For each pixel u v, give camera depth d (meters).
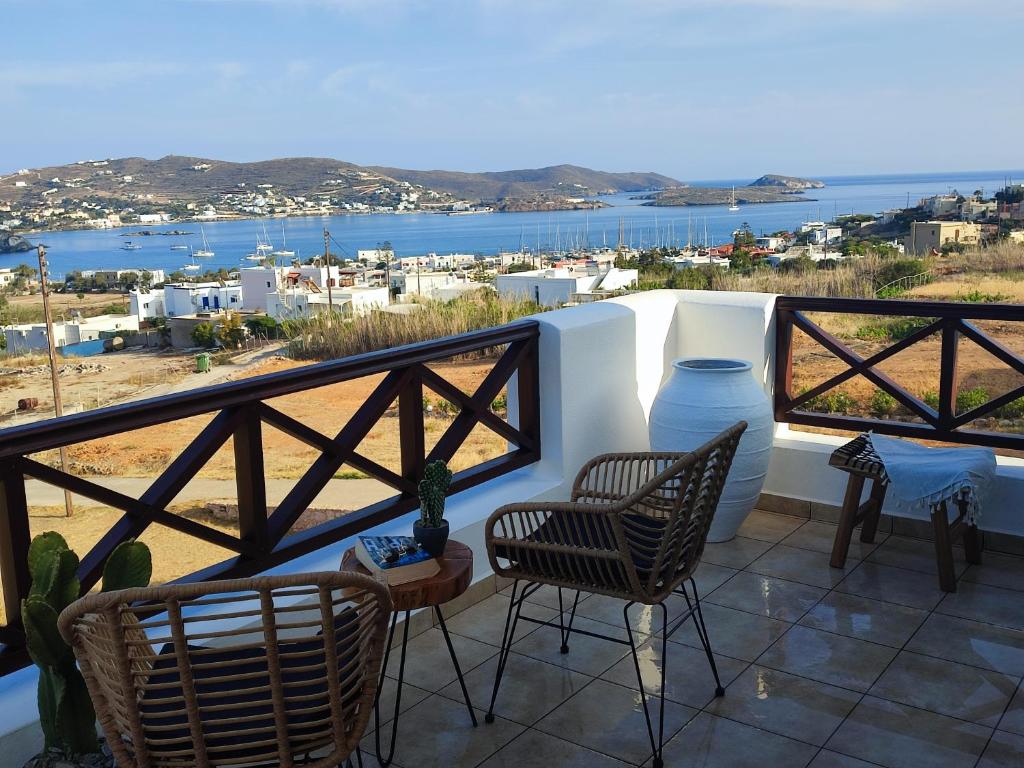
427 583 2.17
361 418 2.93
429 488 2.32
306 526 5.50
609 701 2.54
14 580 2.14
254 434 2.58
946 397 3.81
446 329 9.89
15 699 2.12
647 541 2.52
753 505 3.75
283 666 1.79
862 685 2.60
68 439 2.13
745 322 4.16
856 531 3.93
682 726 2.40
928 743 2.30
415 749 2.32
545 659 2.81
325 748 2.30
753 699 2.54
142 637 1.53
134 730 1.54
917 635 2.92
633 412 4.11
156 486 2.38
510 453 3.70
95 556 2.24
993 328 6.99
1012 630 2.94
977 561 3.51
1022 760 2.22
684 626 3.03
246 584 1.48
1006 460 3.75
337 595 2.63
